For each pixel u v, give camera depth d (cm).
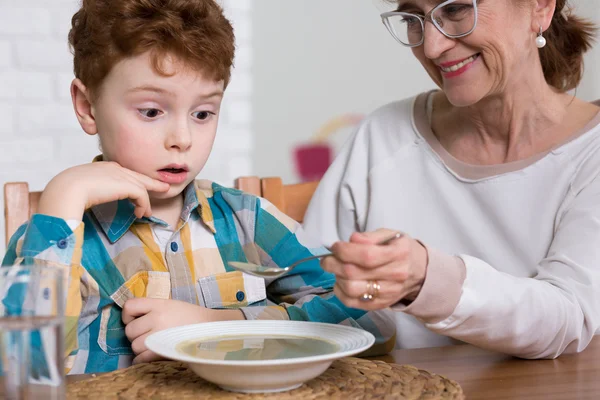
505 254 127
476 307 88
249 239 120
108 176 98
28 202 126
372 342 76
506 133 128
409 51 306
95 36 100
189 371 82
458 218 131
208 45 100
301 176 294
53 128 232
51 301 64
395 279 80
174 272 111
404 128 142
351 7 295
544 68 133
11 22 226
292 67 289
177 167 104
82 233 93
